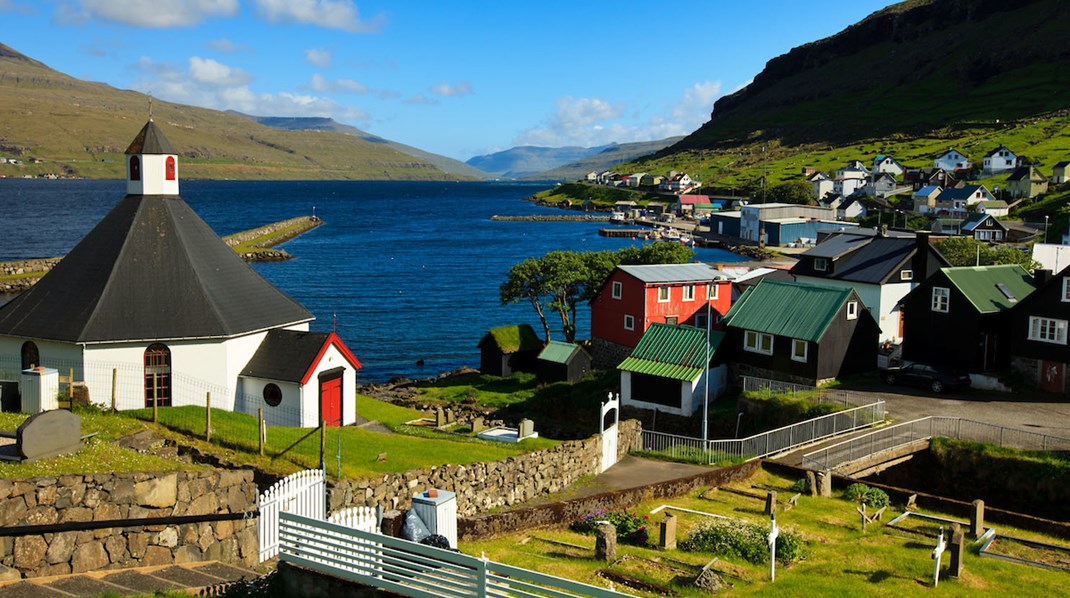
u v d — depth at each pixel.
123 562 19.00
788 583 22.58
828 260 71.81
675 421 53.19
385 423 47.44
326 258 157.50
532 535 27.61
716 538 26.03
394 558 17.97
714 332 56.69
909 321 55.34
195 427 34.38
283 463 30.88
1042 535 29.75
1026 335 50.47
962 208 170.75
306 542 19.14
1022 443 38.94
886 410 46.38
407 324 99.62
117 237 42.38
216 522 20.72
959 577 23.39
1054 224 143.00
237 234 177.88
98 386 38.81
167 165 44.44
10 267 118.50
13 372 39.72
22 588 16.84
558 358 67.62
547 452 36.00
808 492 34.53
